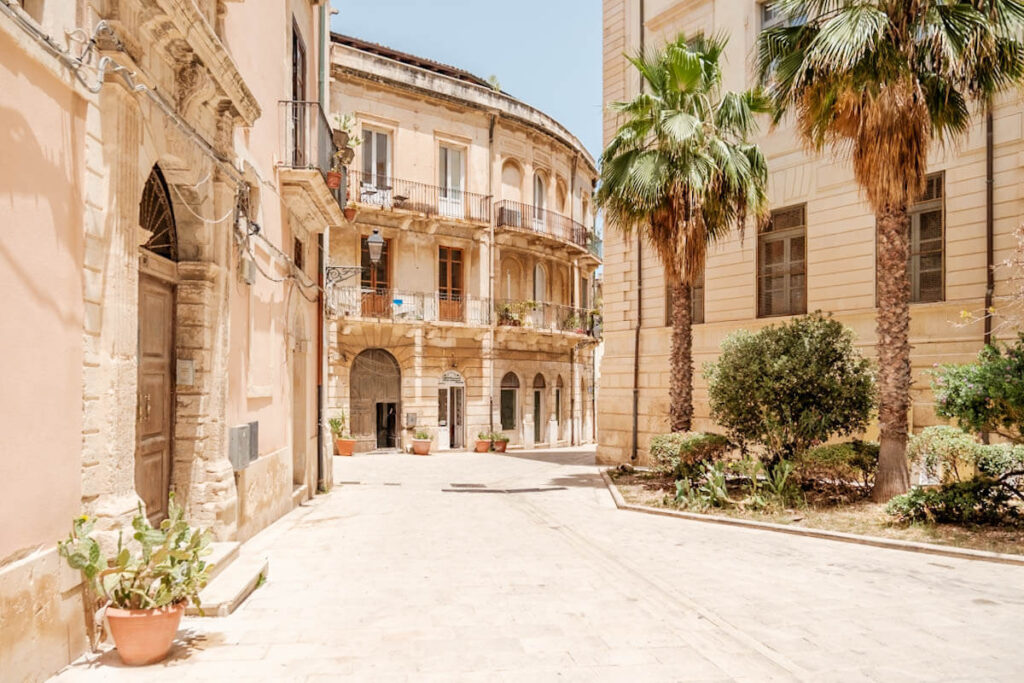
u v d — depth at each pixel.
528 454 26.09
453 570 6.88
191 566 4.46
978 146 12.70
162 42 5.76
